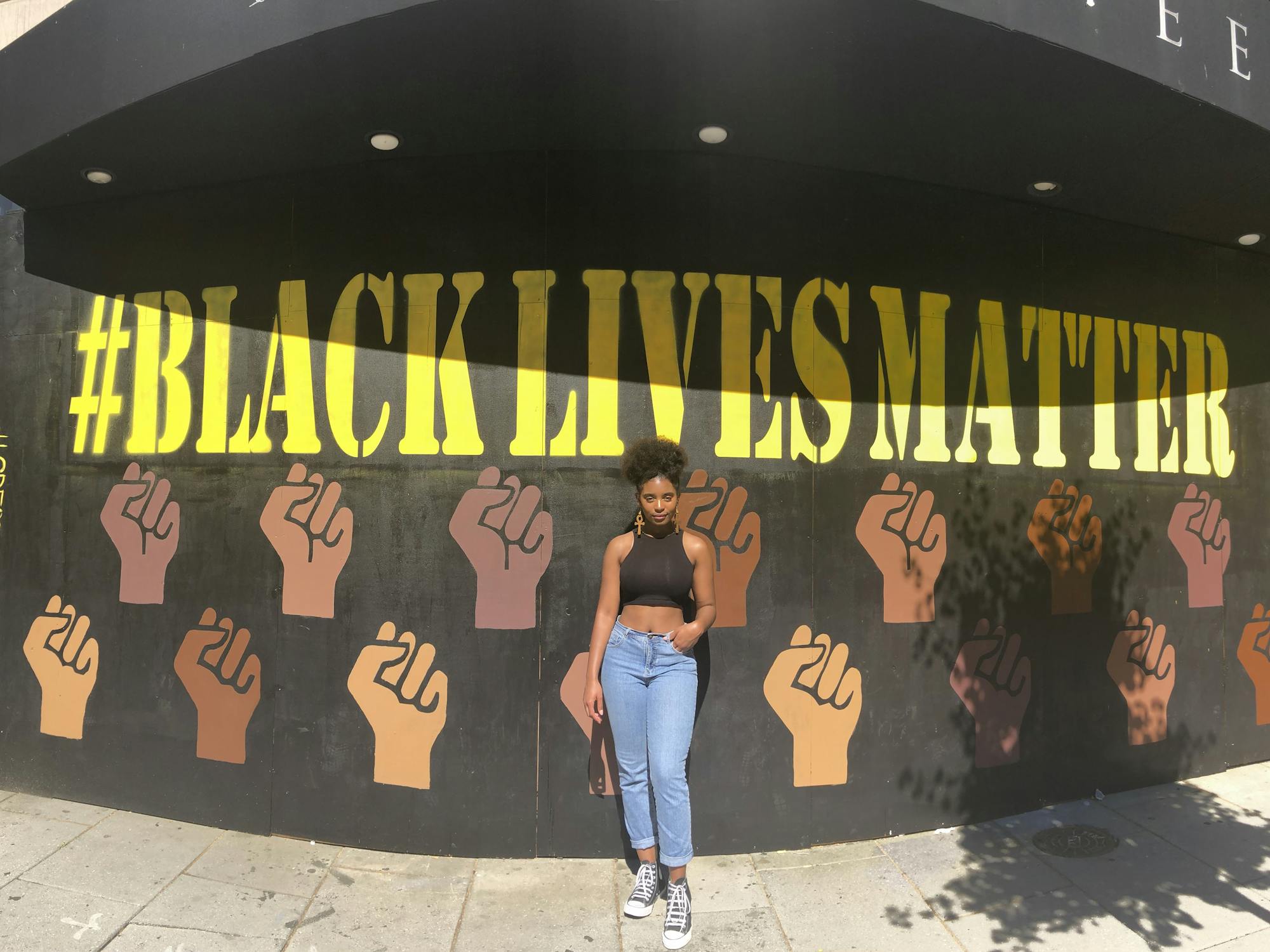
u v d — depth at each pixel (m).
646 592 3.11
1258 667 4.85
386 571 3.63
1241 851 3.65
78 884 3.26
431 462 3.62
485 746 3.54
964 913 3.12
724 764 3.60
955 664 3.93
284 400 3.80
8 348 4.36
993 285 4.08
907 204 3.90
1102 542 4.34
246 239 3.89
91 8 3.30
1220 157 3.59
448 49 2.82
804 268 3.74
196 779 3.86
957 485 3.96
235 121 3.32
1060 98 3.10
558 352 3.58
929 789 3.86
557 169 3.62
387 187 3.71
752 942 2.93
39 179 3.91
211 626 3.87
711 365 3.63
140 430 4.06
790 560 3.68
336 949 2.86
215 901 3.16
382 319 3.69
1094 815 4.04
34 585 4.23
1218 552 4.73
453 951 2.86
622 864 3.48
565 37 2.74
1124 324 4.44
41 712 4.19
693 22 2.66
